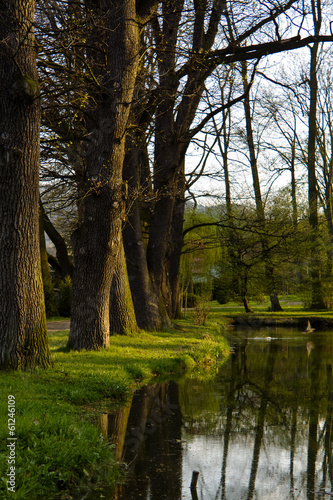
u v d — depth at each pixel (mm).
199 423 7984
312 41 14750
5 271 8617
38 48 8836
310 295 32188
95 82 10586
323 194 37250
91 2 12266
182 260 28719
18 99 8219
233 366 14234
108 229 11789
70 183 14922
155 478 5574
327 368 14047
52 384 8211
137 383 10273
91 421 7219
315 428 7941
